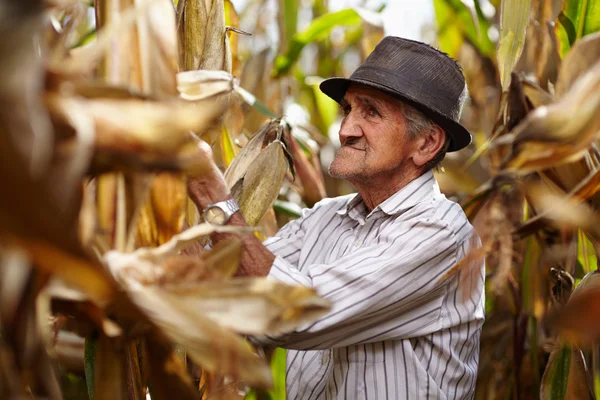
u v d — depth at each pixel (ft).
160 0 3.07
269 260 4.23
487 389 6.68
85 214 2.51
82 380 6.29
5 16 1.90
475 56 7.34
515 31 4.54
